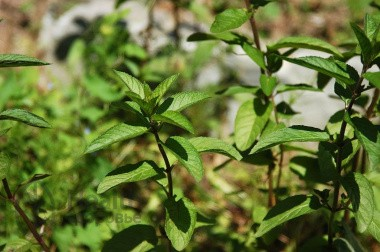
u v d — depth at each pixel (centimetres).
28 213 92
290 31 172
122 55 119
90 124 113
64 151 101
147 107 69
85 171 96
